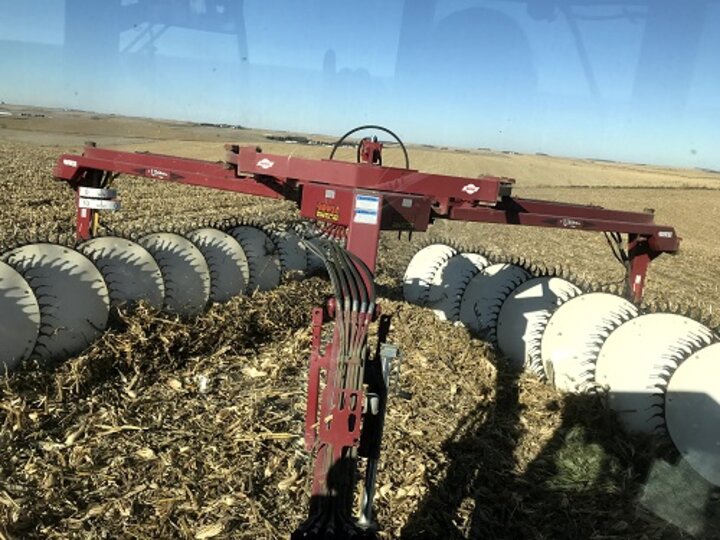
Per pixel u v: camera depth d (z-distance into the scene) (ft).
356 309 8.29
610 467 14.29
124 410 15.65
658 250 19.22
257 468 13.52
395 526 11.90
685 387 14.49
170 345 19.15
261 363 19.74
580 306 19.06
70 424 14.79
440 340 21.80
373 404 8.68
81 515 11.59
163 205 64.44
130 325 19.01
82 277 18.44
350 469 8.45
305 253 30.14
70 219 50.03
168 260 21.90
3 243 18.29
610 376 16.39
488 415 16.92
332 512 8.48
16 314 16.47
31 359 16.85
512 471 14.20
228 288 24.35
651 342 15.89
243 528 11.59
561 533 12.17
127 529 11.28
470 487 13.46
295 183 15.01
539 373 19.53
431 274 26.81
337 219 13.14
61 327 17.53
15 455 13.21
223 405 16.58
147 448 13.91
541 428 16.39
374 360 9.12
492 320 22.89
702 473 13.85
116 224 49.08
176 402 16.55
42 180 74.84
